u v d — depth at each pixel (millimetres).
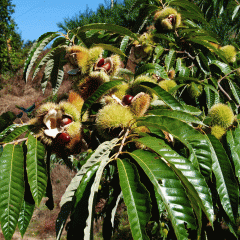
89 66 1720
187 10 3102
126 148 1592
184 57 2848
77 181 1277
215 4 3537
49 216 9422
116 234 6082
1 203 1105
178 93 2818
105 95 1683
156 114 1439
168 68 2641
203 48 2838
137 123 1355
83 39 2117
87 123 1627
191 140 1351
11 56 19359
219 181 1451
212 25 9586
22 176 1186
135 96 1533
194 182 1104
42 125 1488
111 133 1479
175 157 1154
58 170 10602
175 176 1036
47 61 2180
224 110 1650
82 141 1647
